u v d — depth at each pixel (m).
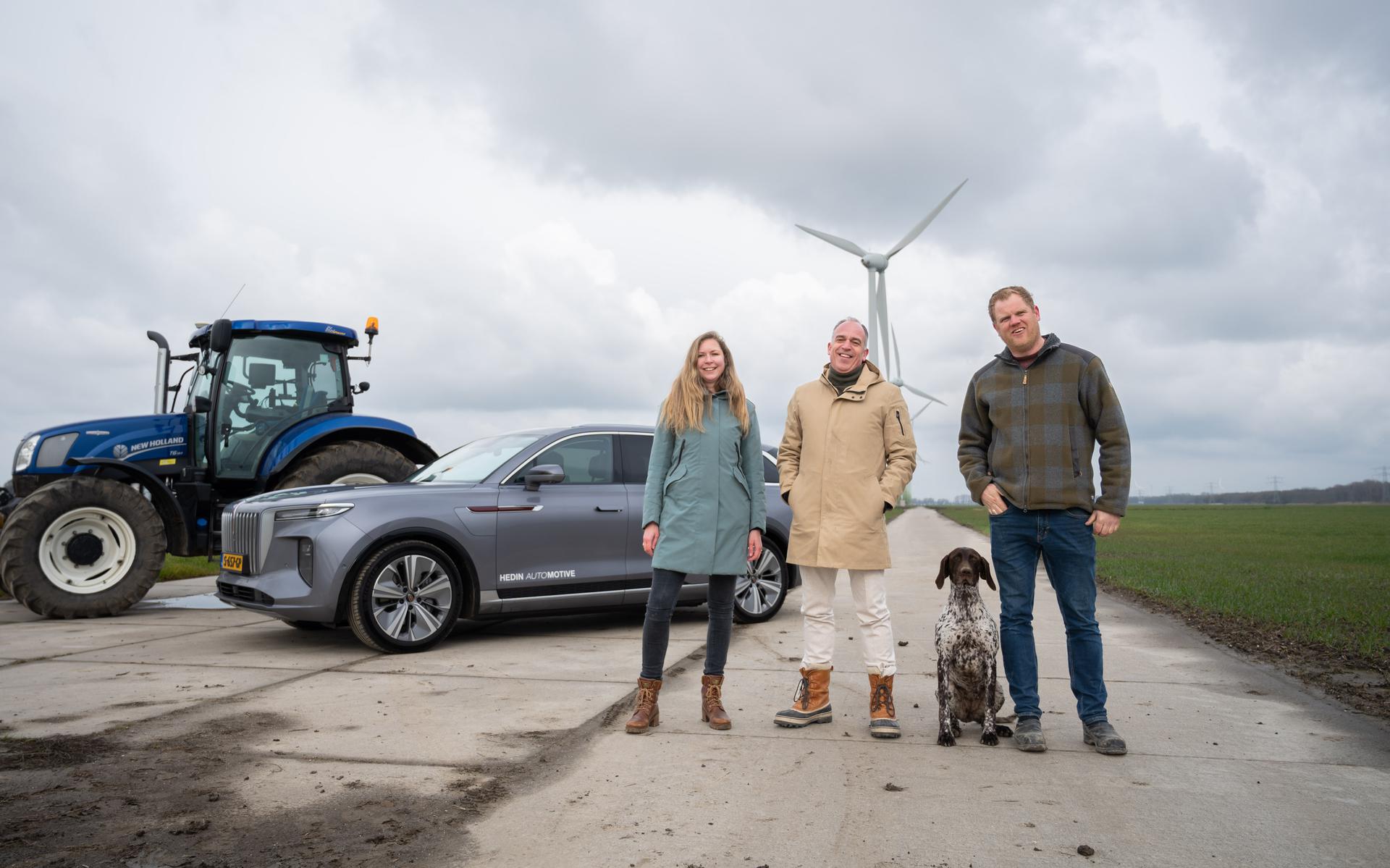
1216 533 29.05
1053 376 3.92
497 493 6.75
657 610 4.25
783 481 4.47
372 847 2.77
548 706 4.65
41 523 7.95
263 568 6.21
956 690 4.10
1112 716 4.51
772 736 4.11
